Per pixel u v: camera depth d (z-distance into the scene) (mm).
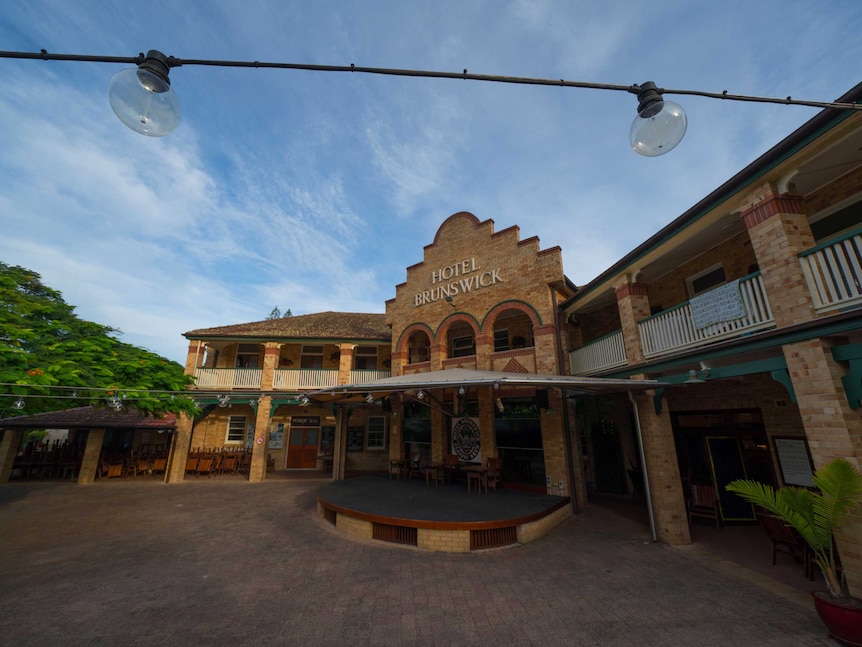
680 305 8242
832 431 5266
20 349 9422
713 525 9562
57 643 4602
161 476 18188
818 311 5590
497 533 8438
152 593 6008
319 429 20562
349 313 25375
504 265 14133
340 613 5426
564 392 11758
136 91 2346
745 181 6578
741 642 4570
